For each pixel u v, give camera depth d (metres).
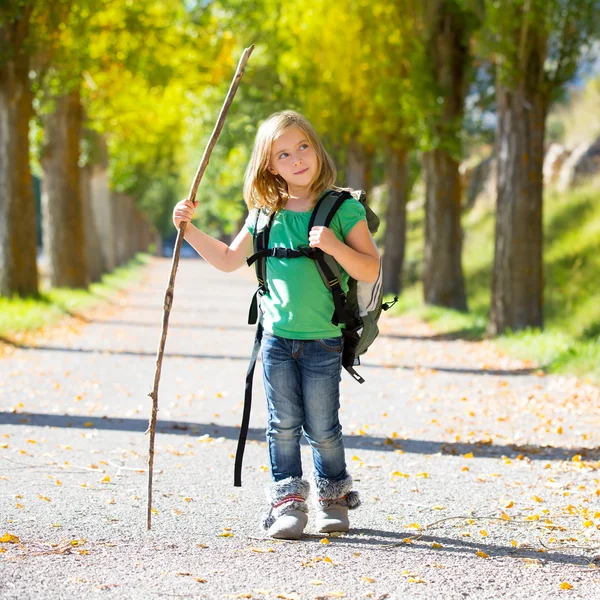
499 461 10.52
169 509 8.02
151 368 18.95
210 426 12.55
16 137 29.97
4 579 5.93
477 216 54.31
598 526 7.61
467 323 28.73
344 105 36.81
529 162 24.22
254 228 7.30
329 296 7.01
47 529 7.24
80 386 16.03
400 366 20.09
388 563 6.51
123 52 31.61
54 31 28.84
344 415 13.73
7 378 16.64
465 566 6.47
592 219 41.00
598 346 19.53
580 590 5.99
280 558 6.58
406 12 32.69
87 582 5.92
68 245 38.81
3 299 28.69
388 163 41.94
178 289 53.22
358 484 9.26
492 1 23.61
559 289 36.03
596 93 54.75
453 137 31.27
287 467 7.29
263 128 7.08
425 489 9.05
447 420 13.38
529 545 7.05
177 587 5.86
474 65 31.62
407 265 53.81
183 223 7.07
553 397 15.41
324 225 6.89
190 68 33.59
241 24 34.81
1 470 9.44
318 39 34.72
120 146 59.09
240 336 26.88
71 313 31.03
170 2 33.75
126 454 10.50
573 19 23.16
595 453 10.95
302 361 7.08
